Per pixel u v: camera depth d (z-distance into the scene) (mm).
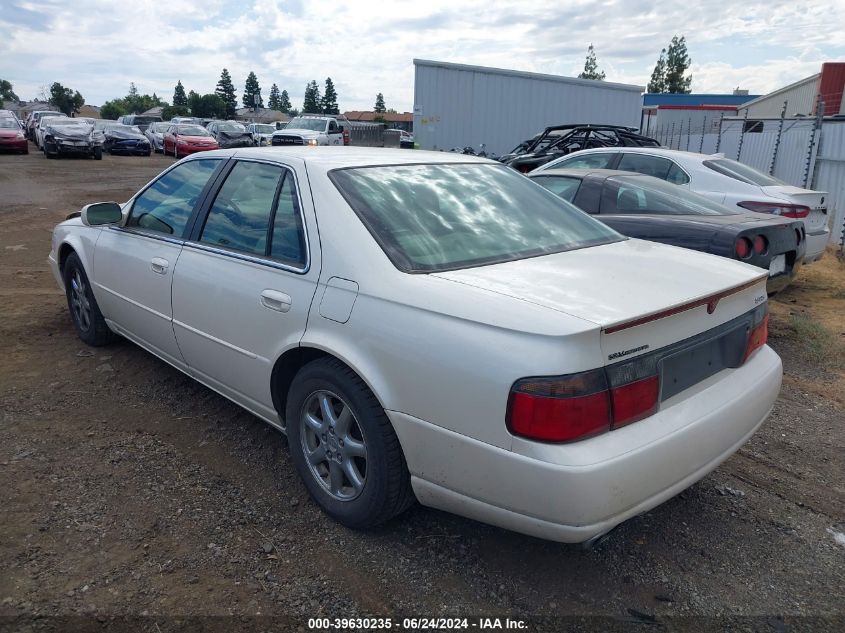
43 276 7473
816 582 2775
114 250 4426
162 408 4148
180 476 3395
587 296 2490
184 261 3734
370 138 27266
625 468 2268
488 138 18781
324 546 2895
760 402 2928
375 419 2715
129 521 3000
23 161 24031
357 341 2727
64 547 2799
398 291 2654
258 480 3389
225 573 2697
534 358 2238
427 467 2570
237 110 120938
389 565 2789
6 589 2541
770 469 3697
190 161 4113
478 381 2344
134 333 4453
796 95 31141
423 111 18344
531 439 2248
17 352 5008
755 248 5297
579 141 12570
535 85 18656
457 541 2955
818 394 4805
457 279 2666
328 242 2965
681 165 8211
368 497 2807
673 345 2521
